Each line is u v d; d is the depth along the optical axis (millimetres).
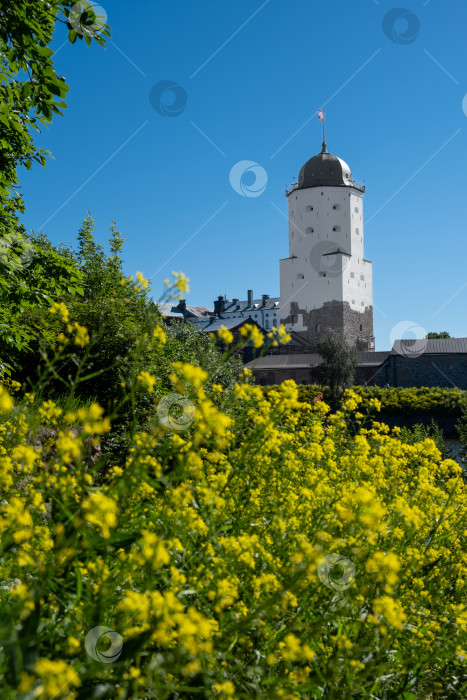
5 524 1767
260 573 2199
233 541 2076
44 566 1627
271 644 1933
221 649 1831
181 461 2029
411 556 2539
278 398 2688
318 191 69562
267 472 2826
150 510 2393
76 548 1627
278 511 2703
